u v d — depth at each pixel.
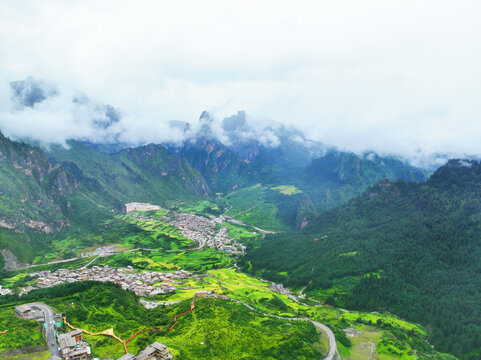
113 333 189.88
